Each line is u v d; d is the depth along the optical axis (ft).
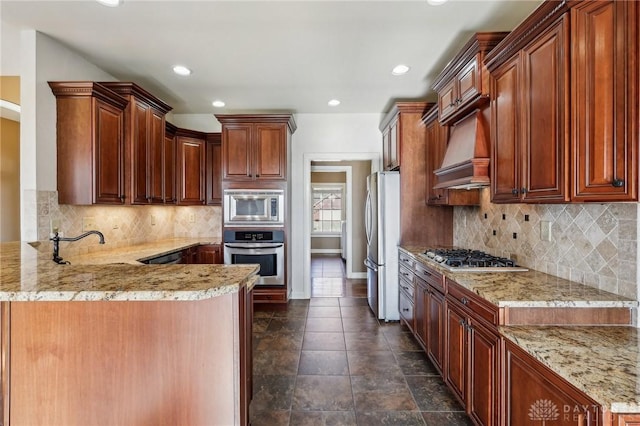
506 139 6.23
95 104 8.81
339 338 10.77
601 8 4.17
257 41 8.87
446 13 7.61
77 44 8.95
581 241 5.96
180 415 4.42
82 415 4.38
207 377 4.44
